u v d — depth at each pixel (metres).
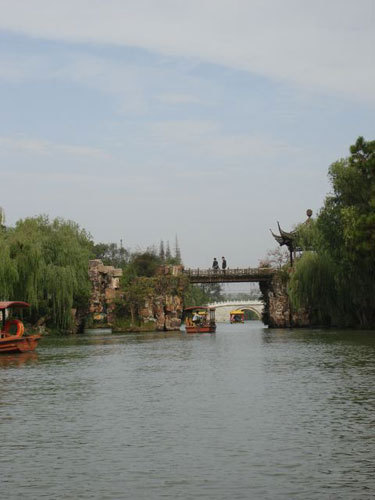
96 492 18.25
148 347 78.06
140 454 22.06
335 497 17.53
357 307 107.75
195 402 32.06
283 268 145.38
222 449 22.48
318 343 74.88
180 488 18.45
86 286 118.81
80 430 25.92
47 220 117.69
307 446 22.66
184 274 146.25
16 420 28.14
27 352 69.31
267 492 18.00
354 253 89.75
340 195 97.81
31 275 90.88
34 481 19.30
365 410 28.86
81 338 102.81
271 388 36.34
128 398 33.91
